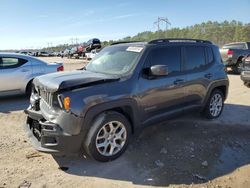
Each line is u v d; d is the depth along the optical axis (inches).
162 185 149.1
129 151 186.9
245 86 432.5
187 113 225.3
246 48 612.1
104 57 212.1
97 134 162.1
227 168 168.7
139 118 183.6
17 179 152.6
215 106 255.1
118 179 154.1
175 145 197.9
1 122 255.6
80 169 163.9
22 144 200.1
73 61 1316.4
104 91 164.2
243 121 252.4
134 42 213.3
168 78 200.8
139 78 182.7
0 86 335.3
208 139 209.6
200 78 228.7
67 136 152.7
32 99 186.5
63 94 154.1
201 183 151.6
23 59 351.3
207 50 244.4
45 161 173.6
